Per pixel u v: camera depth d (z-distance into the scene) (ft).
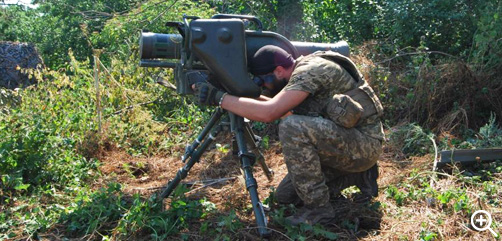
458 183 13.99
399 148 17.06
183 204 11.66
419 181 14.12
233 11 36.76
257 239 10.87
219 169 16.24
